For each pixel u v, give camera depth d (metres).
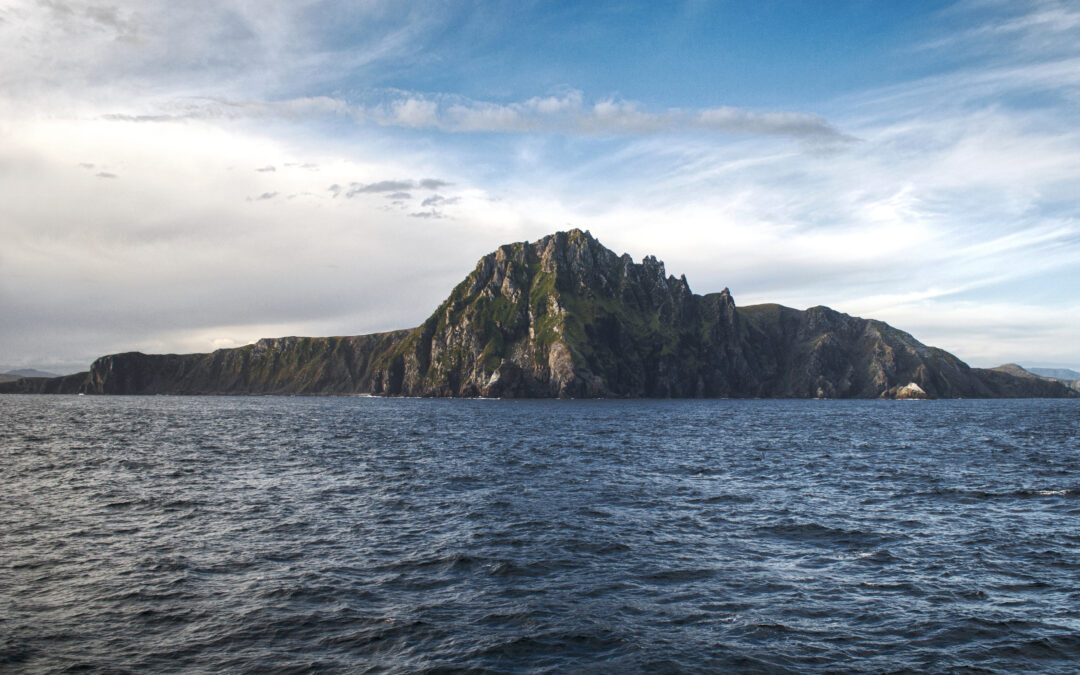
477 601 21.67
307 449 73.00
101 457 62.69
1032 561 26.58
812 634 19.00
